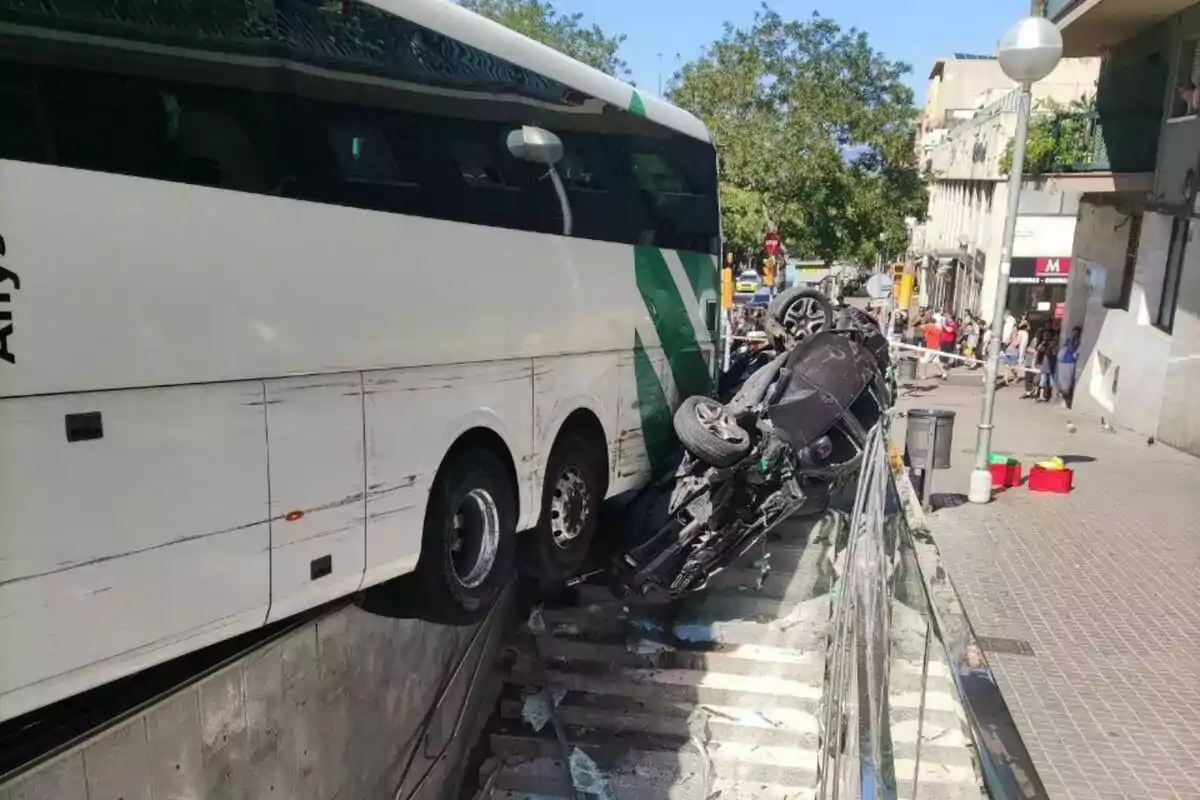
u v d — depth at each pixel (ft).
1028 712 23.12
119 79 11.37
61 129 10.70
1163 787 19.99
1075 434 60.95
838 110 94.53
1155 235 59.88
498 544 19.52
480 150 18.44
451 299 17.52
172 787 13.46
